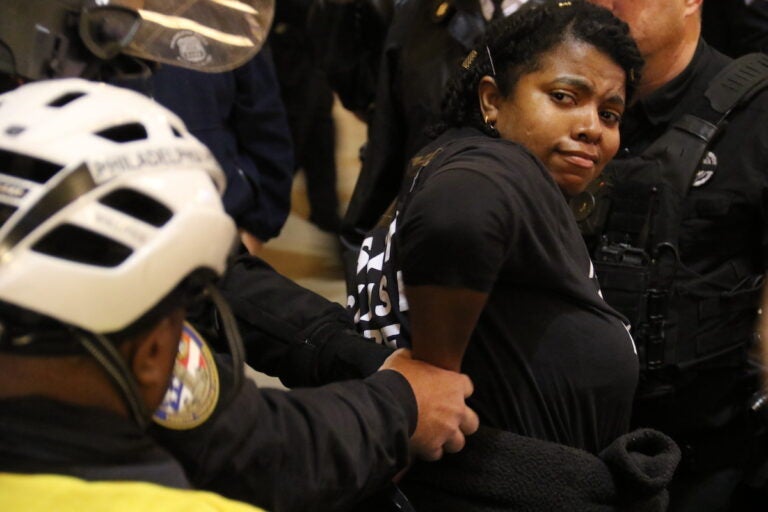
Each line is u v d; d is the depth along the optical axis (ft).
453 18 7.87
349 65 10.20
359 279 5.59
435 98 7.88
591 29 5.10
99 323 3.16
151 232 3.24
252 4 5.31
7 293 3.05
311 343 5.45
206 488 4.08
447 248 4.38
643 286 7.02
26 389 3.22
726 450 7.46
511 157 4.72
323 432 4.31
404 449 4.55
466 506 4.88
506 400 4.89
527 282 4.78
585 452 4.89
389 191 8.75
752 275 7.22
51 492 3.02
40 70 4.21
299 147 13.76
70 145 3.25
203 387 4.03
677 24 7.02
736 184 6.98
